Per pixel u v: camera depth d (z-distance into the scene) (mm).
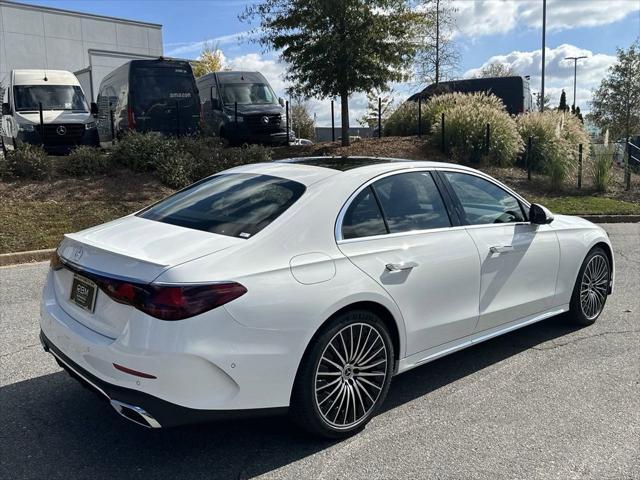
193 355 2855
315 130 45875
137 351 2861
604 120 24266
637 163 18469
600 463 3246
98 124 19109
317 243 3412
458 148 16828
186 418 2908
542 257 4875
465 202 4430
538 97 39219
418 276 3820
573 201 14344
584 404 3980
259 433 3582
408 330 3811
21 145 12250
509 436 3551
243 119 16719
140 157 12852
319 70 15875
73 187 11609
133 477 3092
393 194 3977
